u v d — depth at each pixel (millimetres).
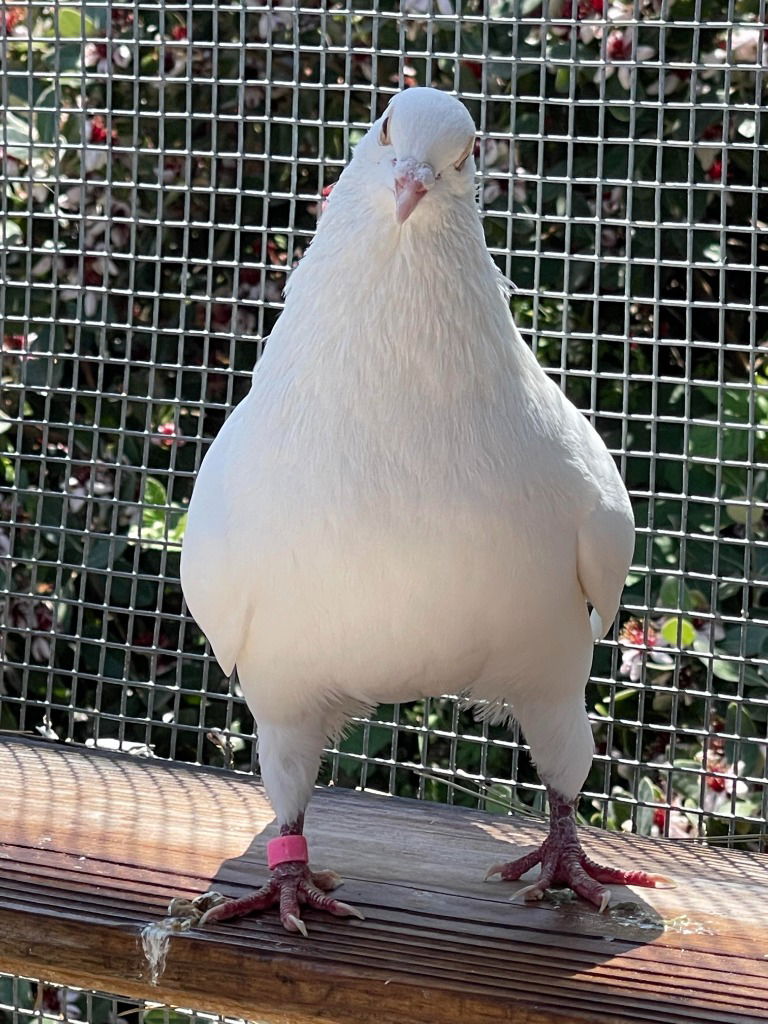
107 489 1210
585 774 859
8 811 917
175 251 1186
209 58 1168
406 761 1177
